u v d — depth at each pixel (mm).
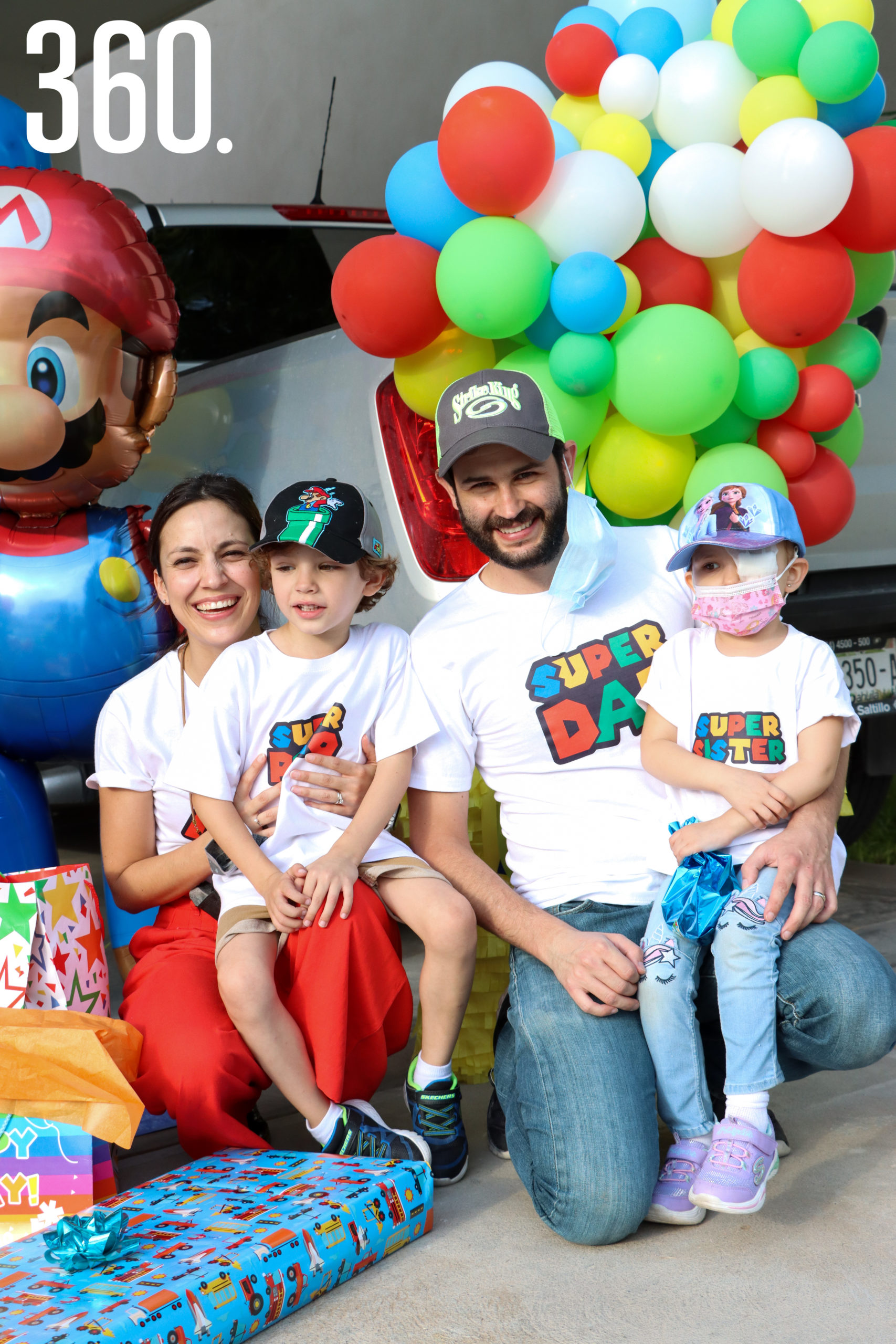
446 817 2221
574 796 2189
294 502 2129
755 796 2025
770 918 1962
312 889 2035
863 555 3766
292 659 2184
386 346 2391
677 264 2469
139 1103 1858
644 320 2357
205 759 2125
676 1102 1971
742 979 1948
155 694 2352
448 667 2207
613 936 1997
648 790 2205
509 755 2213
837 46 2244
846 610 3695
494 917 2105
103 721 2342
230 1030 2027
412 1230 1916
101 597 2523
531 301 2254
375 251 2346
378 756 2189
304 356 2986
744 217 2381
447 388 2172
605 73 2486
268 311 3576
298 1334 1670
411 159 2422
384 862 2148
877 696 3793
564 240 2328
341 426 2895
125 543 2578
